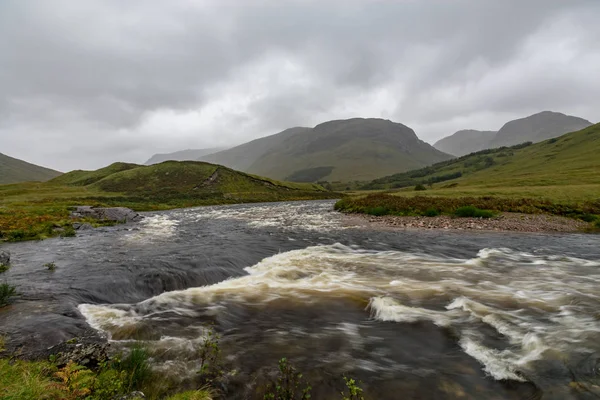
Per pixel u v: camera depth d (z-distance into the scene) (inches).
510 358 253.8
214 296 411.5
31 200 2271.2
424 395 211.6
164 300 395.2
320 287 447.8
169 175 4456.2
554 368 236.7
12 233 864.3
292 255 658.8
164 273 505.7
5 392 171.3
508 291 420.5
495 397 208.1
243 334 305.6
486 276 501.4
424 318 335.9
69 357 230.8
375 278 494.6
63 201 2242.9
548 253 676.1
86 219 1304.1
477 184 3543.3
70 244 776.3
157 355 259.3
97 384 190.2
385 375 235.1
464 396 209.9
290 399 203.8
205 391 208.7
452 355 262.1
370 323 330.3
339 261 605.0
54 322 311.0
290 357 261.7
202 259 597.0
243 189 4510.3
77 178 4953.3
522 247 739.4
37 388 176.2
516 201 1376.7
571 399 202.1
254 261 617.3
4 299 366.9
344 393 214.1
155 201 2965.1
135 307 373.4
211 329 315.3
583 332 292.2
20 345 257.1
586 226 1041.5
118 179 4192.9
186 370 237.6
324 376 233.8
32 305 359.3
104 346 263.6
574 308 354.6
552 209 1283.2
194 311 362.6
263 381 226.5
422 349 273.3
